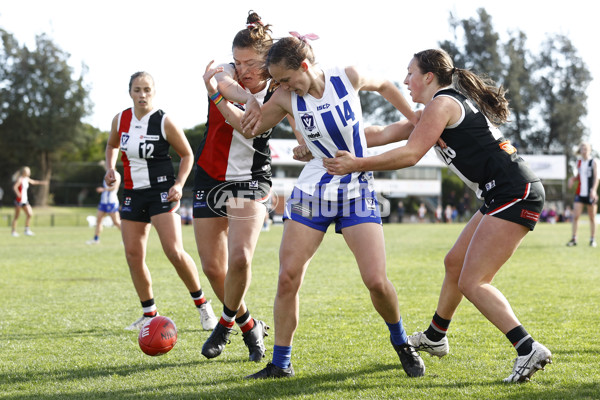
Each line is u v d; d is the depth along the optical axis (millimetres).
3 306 8680
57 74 82562
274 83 5152
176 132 7012
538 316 7496
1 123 81625
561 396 4262
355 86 4887
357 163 4574
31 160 82500
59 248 19594
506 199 4789
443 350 5469
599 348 5758
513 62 79250
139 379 4969
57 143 81250
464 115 4816
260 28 5488
